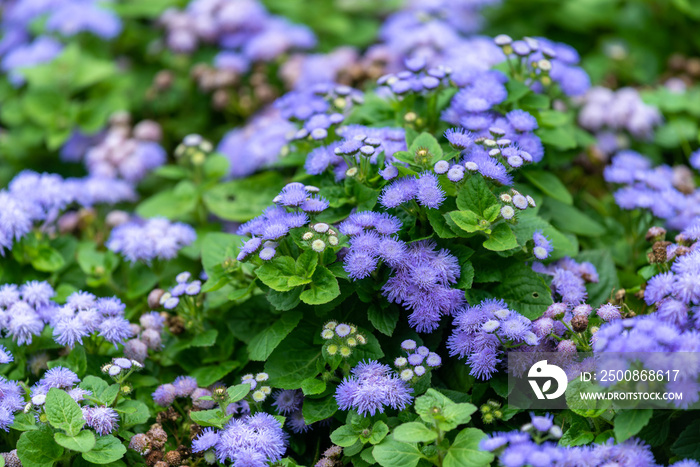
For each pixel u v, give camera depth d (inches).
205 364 25.1
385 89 27.6
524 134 25.1
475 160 23.6
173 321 25.0
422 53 29.6
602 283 25.2
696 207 26.1
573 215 26.5
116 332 24.1
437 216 23.5
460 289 23.8
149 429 24.0
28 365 24.9
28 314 24.3
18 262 26.2
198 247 26.9
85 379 23.5
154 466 23.0
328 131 25.6
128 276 26.6
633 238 26.6
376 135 24.9
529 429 21.6
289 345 24.1
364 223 23.4
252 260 23.6
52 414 22.3
